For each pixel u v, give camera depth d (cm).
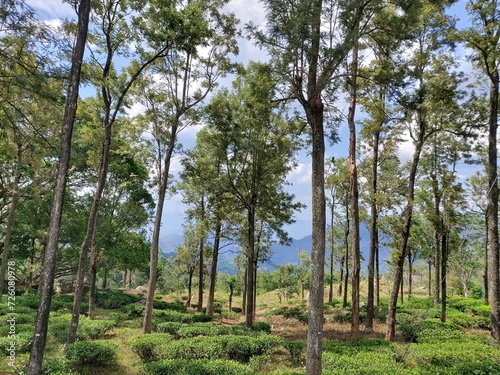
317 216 639
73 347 878
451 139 1408
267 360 922
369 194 1619
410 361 889
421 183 1523
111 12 1043
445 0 916
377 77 753
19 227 2056
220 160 1567
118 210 2036
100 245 1884
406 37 705
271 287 4459
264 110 1041
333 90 716
